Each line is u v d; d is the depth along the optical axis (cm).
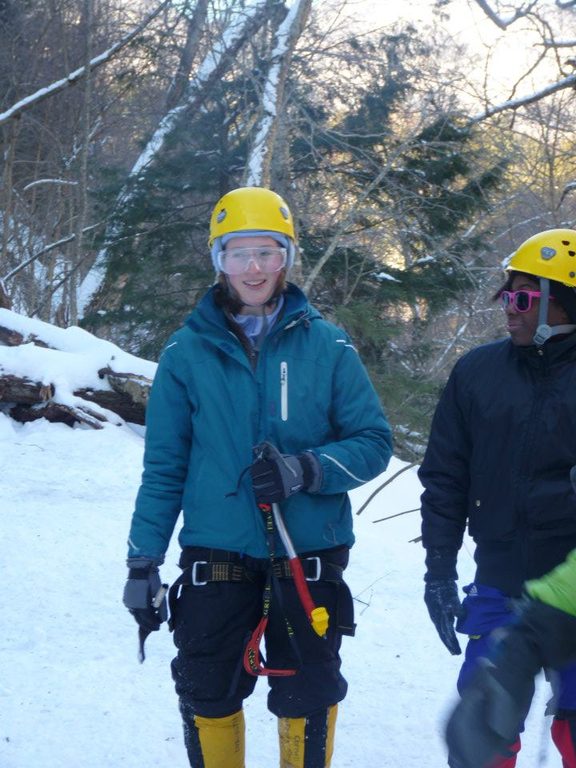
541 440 265
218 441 274
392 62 1388
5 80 1827
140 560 275
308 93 1382
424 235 1318
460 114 1364
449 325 1570
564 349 265
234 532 271
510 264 275
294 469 262
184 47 1559
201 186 1429
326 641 272
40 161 1723
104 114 1828
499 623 269
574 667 248
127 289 1439
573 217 1510
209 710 273
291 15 1247
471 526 282
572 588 208
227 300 281
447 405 288
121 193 1441
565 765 259
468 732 191
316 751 271
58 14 1825
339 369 283
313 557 273
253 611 277
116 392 810
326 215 1400
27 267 1503
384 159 1381
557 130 1398
